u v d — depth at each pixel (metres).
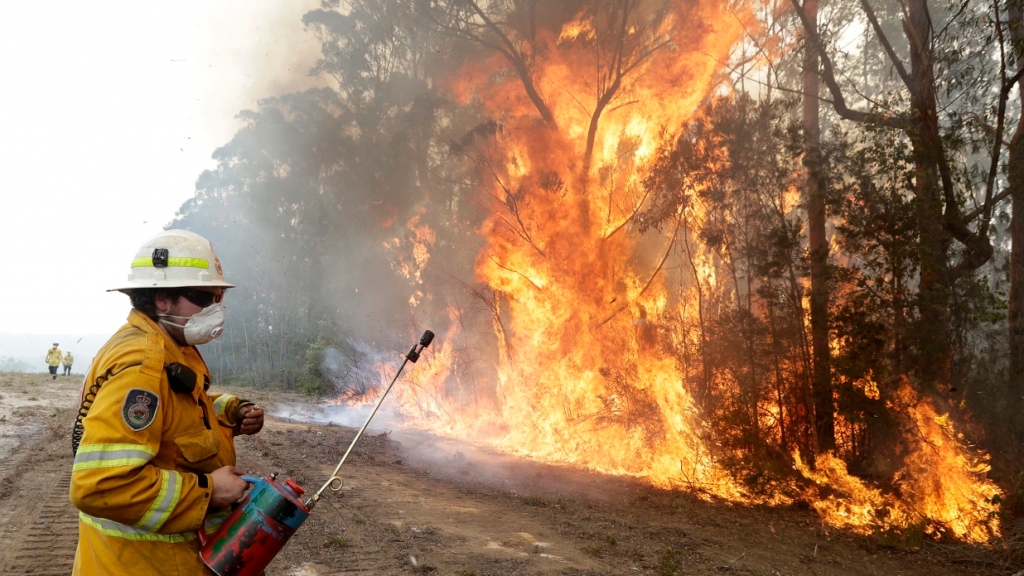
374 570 5.11
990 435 8.86
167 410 2.15
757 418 10.35
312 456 10.15
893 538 7.36
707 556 6.33
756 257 10.10
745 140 10.23
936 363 9.05
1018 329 9.45
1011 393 8.97
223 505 2.20
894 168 9.47
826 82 11.16
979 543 7.37
